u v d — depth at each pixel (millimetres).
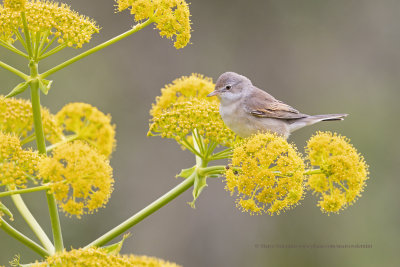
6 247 13680
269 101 9516
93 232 15477
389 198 17438
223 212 17766
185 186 6695
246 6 19797
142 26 6730
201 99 7977
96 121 7676
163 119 7117
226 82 9281
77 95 17375
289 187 6234
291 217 17500
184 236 17531
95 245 6188
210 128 6883
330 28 20094
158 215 17469
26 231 14047
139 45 18922
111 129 7773
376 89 19750
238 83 9352
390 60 20062
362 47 20109
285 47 19891
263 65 19703
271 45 19828
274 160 6406
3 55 16312
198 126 6953
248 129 9391
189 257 17469
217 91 9250
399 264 16625
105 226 16031
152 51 18984
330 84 19797
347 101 19562
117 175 17250
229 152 7004
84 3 18922
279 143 6340
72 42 6270
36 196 14484
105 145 7723
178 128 6969
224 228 17719
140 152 17641
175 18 7047
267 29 19828
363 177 6648
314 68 19859
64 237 14844
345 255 16953
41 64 17062
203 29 19562
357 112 19266
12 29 6043
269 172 6215
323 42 20016
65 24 6188
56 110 17016
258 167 6281
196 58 19281
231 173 6375
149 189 17328
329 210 6633
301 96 19641
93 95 17703
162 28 7035
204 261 17547
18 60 16469
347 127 18719
